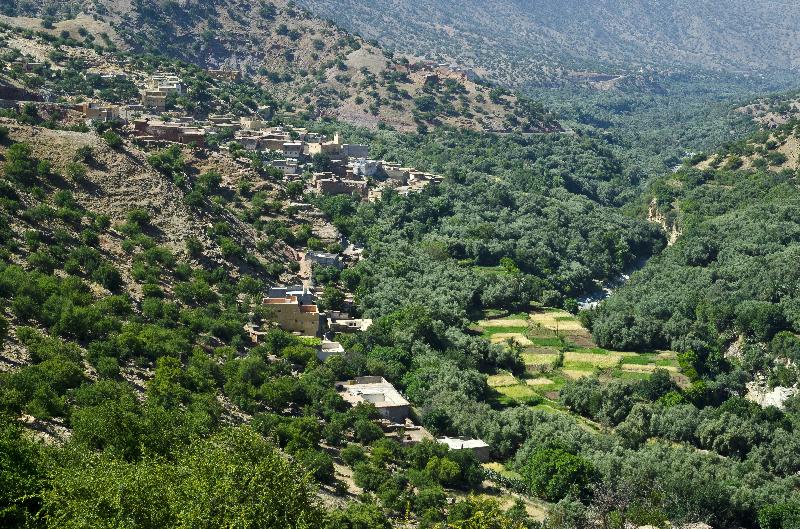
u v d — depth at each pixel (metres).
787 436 199.00
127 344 164.62
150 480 100.38
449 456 167.00
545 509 161.88
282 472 105.62
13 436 108.38
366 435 169.50
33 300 166.75
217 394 166.00
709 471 180.00
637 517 155.38
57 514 97.38
